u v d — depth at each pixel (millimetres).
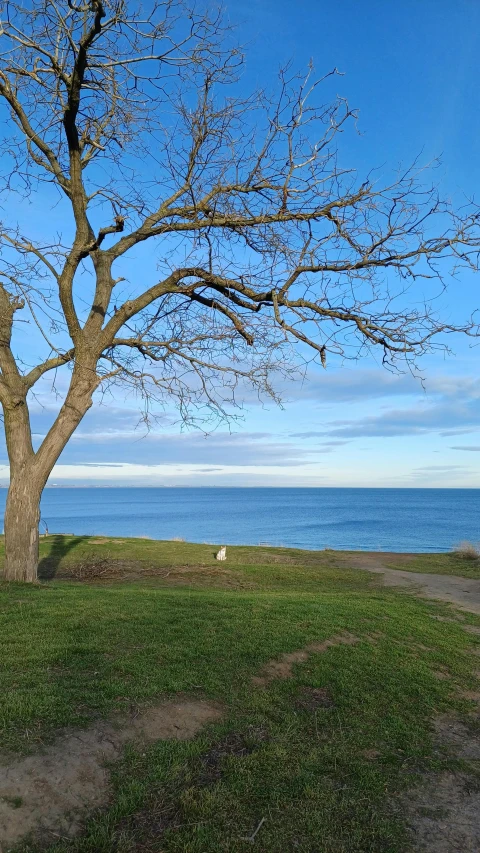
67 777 3863
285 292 9734
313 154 9000
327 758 4781
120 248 11297
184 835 3531
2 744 4078
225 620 8266
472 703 6871
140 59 9359
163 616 8070
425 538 58969
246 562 18891
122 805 3691
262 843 3578
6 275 9578
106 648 6336
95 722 4617
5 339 10422
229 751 4633
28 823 3398
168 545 21953
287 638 7672
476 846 3816
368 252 9133
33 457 10531
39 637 6523
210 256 9164
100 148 9945
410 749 5262
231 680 5973
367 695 6309
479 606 13820
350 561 21141
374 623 9648
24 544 10391
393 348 9297
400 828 3951
